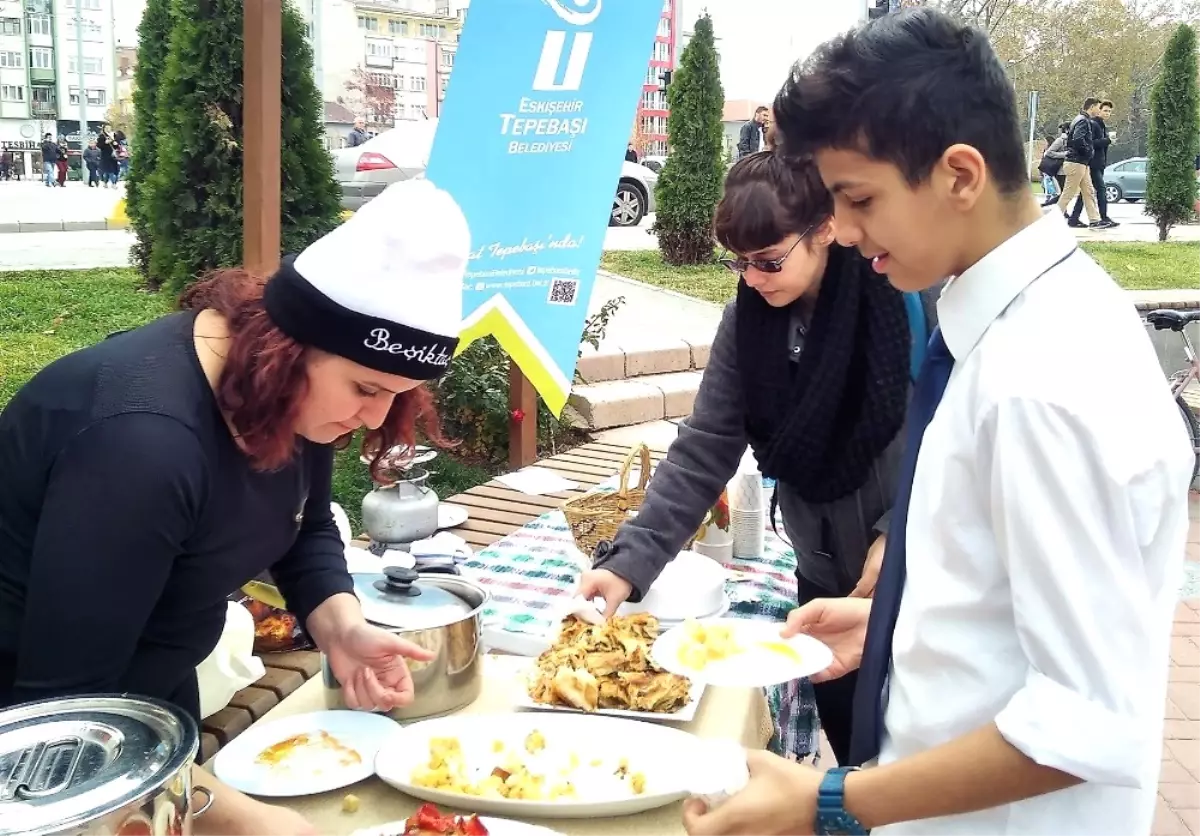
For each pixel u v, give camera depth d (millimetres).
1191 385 6879
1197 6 30109
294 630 2240
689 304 8805
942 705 1130
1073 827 1100
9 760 1022
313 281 1241
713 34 10641
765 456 2244
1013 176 1096
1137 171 22297
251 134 3330
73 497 1186
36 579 1181
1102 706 968
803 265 2043
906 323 2045
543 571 2650
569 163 3850
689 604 2172
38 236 14547
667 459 2316
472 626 1826
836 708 2486
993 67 1076
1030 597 996
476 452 5648
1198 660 4148
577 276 3963
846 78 1075
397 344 1261
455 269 1315
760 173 2033
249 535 1402
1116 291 1114
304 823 1353
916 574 1156
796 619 1812
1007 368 1043
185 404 1249
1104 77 29391
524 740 1658
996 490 1022
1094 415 977
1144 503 980
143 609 1230
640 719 1768
